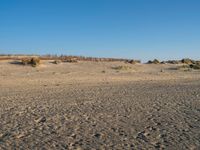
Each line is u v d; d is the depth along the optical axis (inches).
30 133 457.4
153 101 740.0
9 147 394.0
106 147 394.0
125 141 419.2
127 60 2699.3
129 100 756.0
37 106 666.2
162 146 397.1
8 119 542.3
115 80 1364.4
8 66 1803.6
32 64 1865.2
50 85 1119.0
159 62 2655.0
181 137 436.1
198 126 494.6
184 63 2677.2
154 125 504.7
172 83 1232.8
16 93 881.5
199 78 1540.4
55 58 2501.2
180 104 696.4
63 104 693.9
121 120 539.5
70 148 390.3
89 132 463.2
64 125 503.5
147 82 1280.8
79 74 1630.2
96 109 636.7
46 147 394.3
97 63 2194.9
